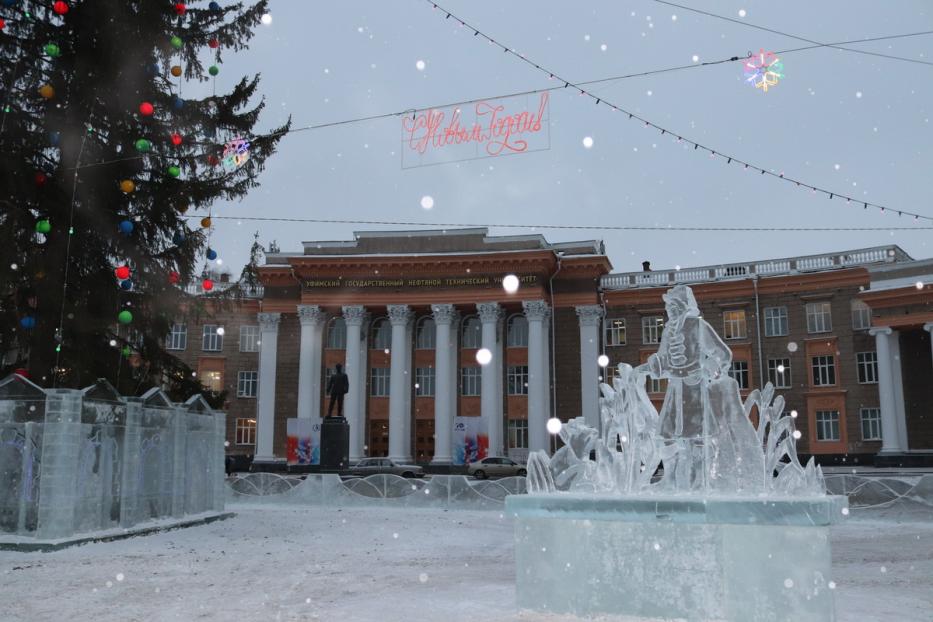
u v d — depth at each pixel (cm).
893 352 4356
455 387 4997
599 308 4912
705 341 664
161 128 1772
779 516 527
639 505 570
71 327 1558
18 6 1573
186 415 1578
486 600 716
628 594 570
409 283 4975
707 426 652
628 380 687
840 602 709
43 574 941
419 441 5047
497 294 4866
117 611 705
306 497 2302
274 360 5097
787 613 523
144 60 1697
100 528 1291
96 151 1652
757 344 4797
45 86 1443
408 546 1286
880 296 4334
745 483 634
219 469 1730
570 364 4900
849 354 4572
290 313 5181
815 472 603
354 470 3919
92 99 1628
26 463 1238
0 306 1541
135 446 1380
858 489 1798
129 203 1738
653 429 672
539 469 676
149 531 1378
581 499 593
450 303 4912
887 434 4253
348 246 5191
